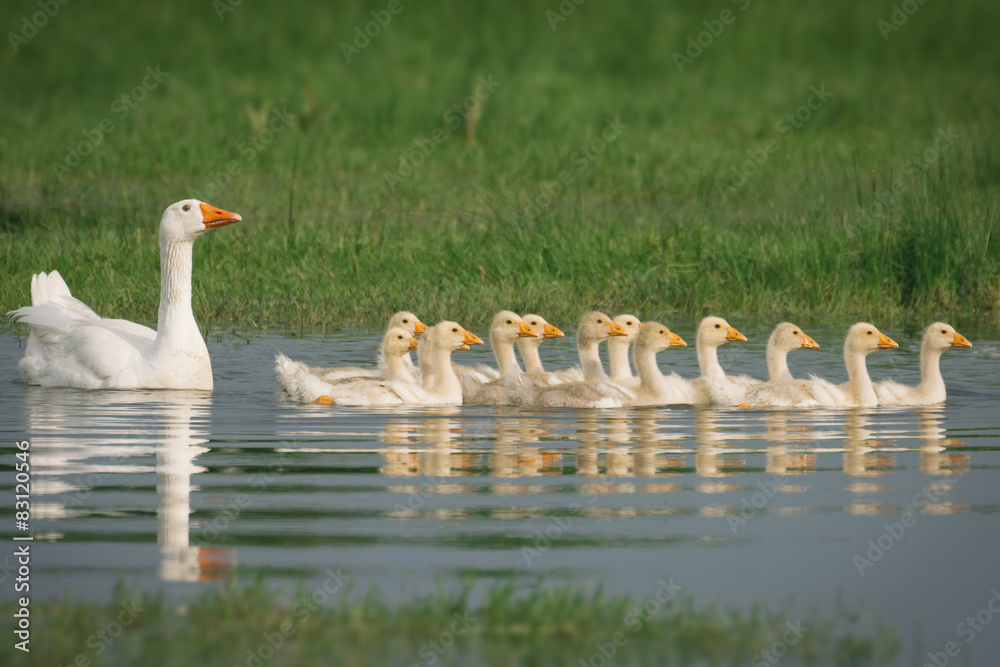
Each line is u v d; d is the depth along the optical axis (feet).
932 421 48.26
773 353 55.06
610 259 77.61
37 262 74.84
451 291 71.36
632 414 49.49
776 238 81.05
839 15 217.36
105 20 209.05
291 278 73.26
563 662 26.55
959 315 72.64
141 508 35.06
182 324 52.16
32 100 169.58
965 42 205.77
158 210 97.86
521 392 51.42
